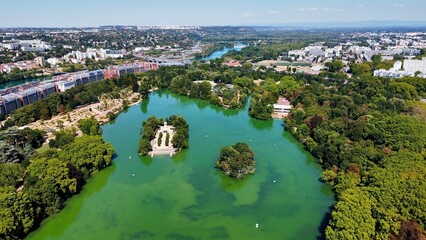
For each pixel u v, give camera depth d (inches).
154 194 6825.8
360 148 7721.5
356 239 4630.9
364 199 5231.3
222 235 5590.6
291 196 6771.7
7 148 7504.9
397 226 4805.6
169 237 5531.5
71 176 6737.2
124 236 5551.2
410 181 5531.5
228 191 6958.7
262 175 7652.6
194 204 6486.2
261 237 5541.3
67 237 5511.8
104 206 6392.7
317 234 5615.2
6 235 5083.7
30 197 5713.6
